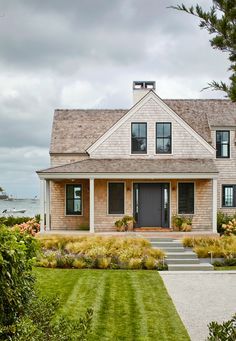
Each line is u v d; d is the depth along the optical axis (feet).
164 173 82.58
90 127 100.78
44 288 44.80
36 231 89.97
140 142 90.22
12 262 19.35
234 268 60.49
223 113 100.63
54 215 90.89
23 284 21.11
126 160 88.99
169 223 88.38
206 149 90.43
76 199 91.09
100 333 31.81
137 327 33.47
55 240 69.62
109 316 36.01
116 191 88.53
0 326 17.80
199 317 36.40
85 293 43.06
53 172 82.58
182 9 18.17
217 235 80.48
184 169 83.82
